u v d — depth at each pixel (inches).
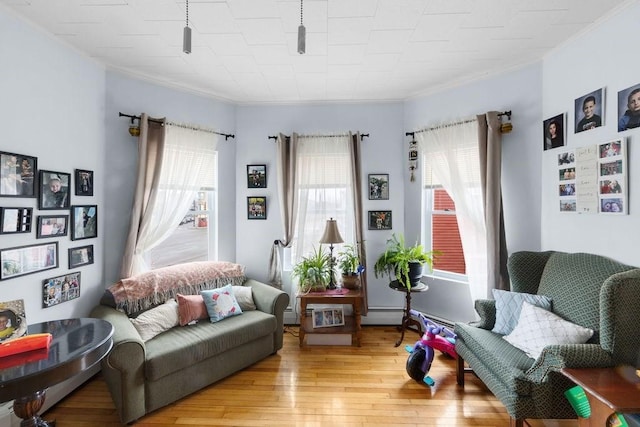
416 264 117.3
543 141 101.1
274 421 77.2
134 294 97.7
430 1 72.8
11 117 74.9
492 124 106.5
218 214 133.8
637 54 72.0
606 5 74.9
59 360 52.1
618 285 61.6
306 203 136.3
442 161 123.7
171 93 120.2
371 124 137.4
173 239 125.4
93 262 99.9
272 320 107.2
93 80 99.8
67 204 89.9
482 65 106.8
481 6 74.9
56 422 77.1
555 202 96.4
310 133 138.0
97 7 73.7
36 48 81.0
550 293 85.2
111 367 72.8
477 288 113.7
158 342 86.7
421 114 131.6
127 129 109.7
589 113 84.4
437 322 128.2
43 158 83.0
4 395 46.8
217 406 83.1
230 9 74.9
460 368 91.8
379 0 72.1
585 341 70.2
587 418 58.1
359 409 81.5
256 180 138.7
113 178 106.7
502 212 107.3
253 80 116.8
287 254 140.5
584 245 86.3
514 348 76.6
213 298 105.8
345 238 136.8
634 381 55.1
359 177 133.4
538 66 102.7
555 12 77.7
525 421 72.4
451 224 128.5
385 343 120.3
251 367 103.0
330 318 124.3
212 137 128.3
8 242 74.0
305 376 97.5
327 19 79.3
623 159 74.7
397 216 137.3
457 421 76.9
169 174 116.3
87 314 97.2
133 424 76.0
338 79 116.3
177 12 76.0
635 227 72.6
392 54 98.2
